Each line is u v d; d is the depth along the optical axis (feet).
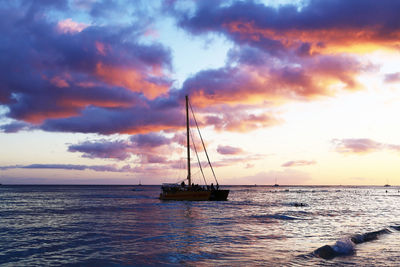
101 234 64.80
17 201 209.46
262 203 196.13
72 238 59.82
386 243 54.39
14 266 39.34
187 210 131.85
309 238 60.54
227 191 186.29
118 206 157.48
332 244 50.49
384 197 317.83
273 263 39.81
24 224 83.76
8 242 55.98
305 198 284.82
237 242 55.26
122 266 39.19
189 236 61.93
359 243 53.88
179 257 43.37
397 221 95.50
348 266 38.47
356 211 136.56
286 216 107.14
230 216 105.91
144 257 43.47
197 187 188.96
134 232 67.51
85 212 121.70
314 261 40.81
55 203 186.60
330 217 107.14
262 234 65.41
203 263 40.14
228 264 39.34
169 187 199.21
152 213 116.26
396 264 39.78
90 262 40.96
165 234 64.49
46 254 45.98
